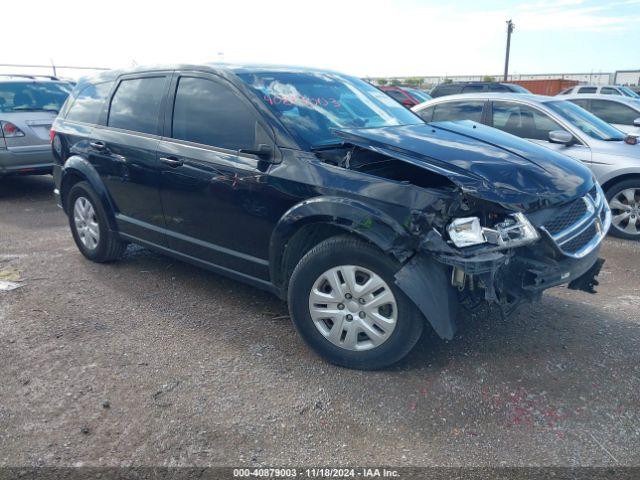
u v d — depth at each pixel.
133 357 3.67
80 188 5.29
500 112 7.38
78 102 5.55
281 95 4.05
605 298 4.62
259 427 2.95
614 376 3.40
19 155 8.05
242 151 3.68
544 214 3.22
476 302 3.30
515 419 3.00
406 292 3.07
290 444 2.83
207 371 3.49
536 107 7.05
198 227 4.27
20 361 3.62
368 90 4.83
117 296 4.68
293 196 3.55
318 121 3.95
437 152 3.38
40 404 3.15
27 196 8.72
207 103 4.23
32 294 4.72
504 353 3.67
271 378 3.41
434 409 3.09
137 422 3.00
